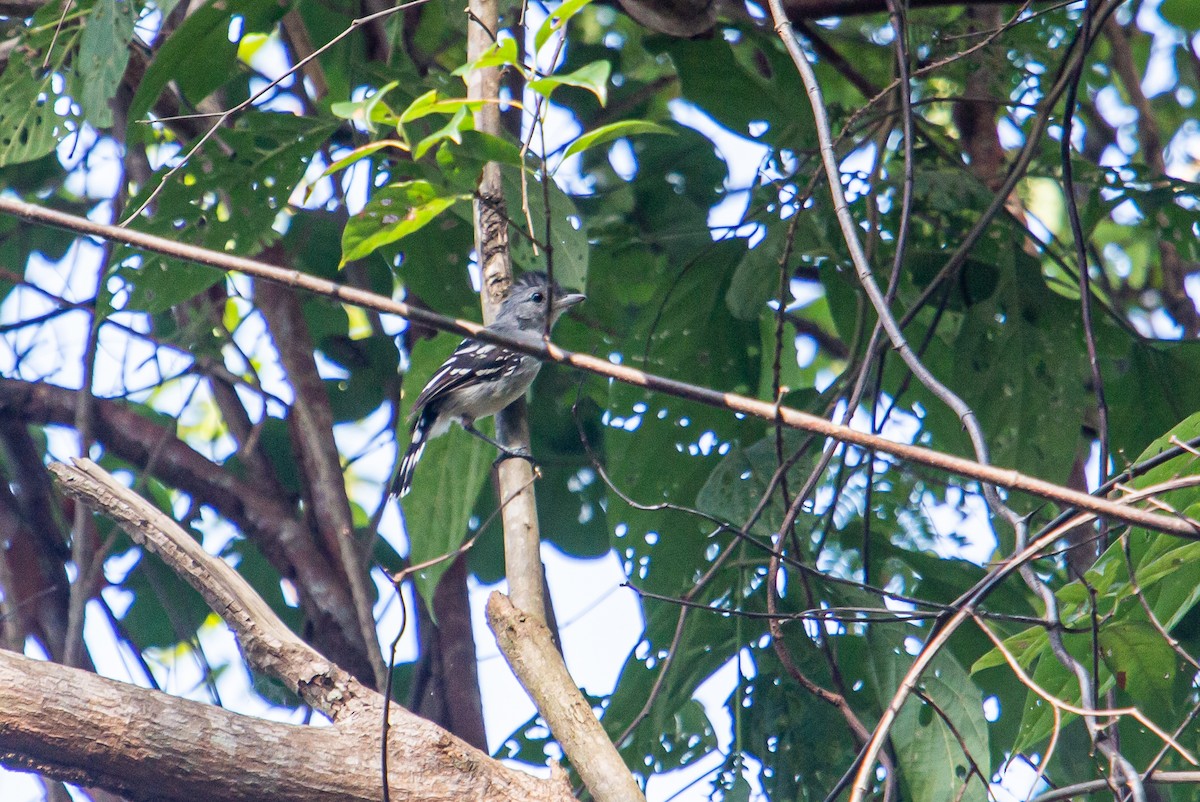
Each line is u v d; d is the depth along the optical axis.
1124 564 7.75
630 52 14.84
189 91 9.95
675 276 11.91
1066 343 11.43
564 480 13.63
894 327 6.86
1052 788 9.36
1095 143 15.30
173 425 12.20
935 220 11.96
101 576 11.98
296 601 12.48
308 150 9.82
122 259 9.62
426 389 11.23
